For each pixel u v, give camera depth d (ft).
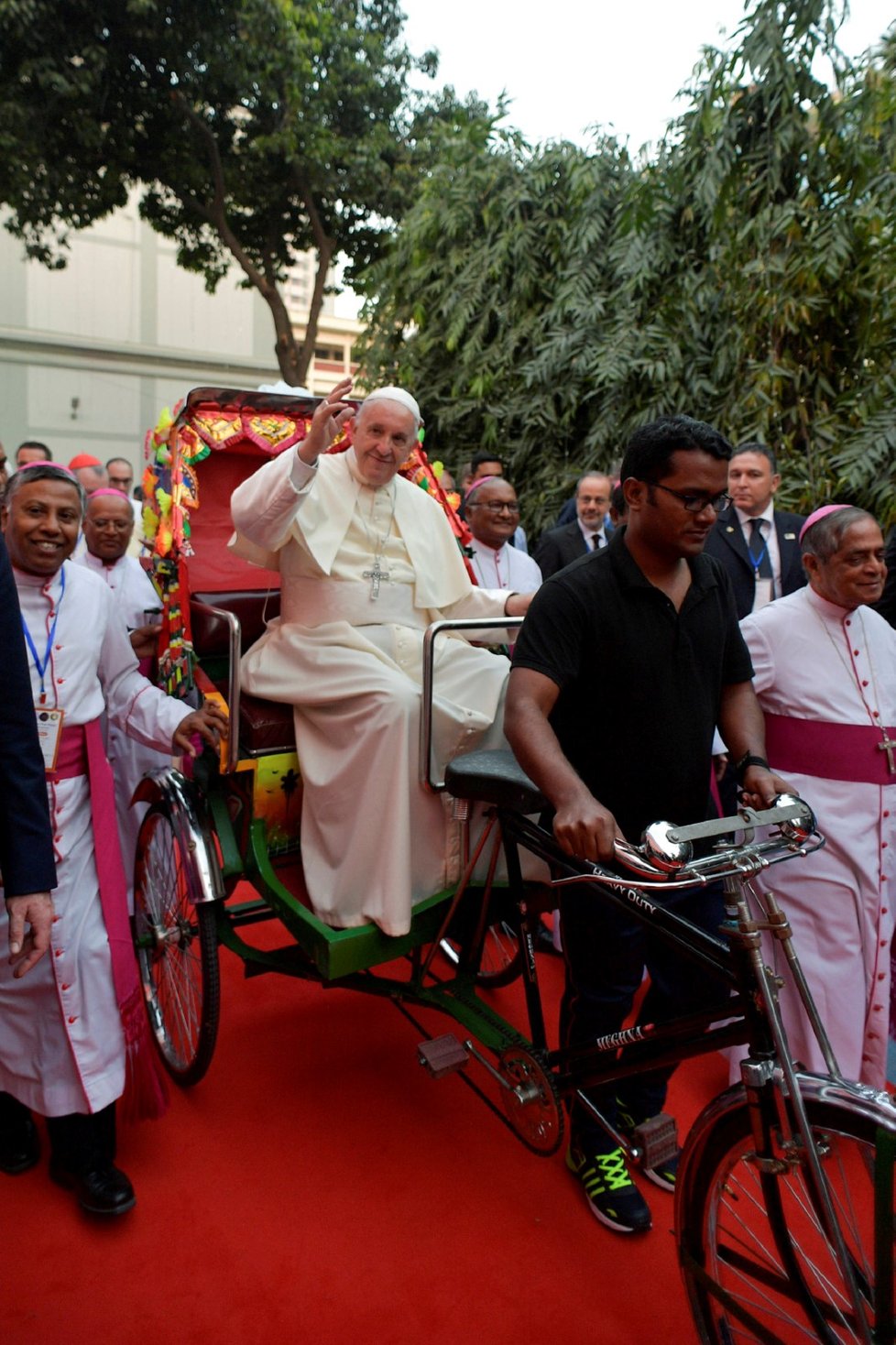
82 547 16.21
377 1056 10.87
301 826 9.70
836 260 17.85
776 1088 5.99
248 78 42.65
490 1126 9.74
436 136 33.58
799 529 13.89
